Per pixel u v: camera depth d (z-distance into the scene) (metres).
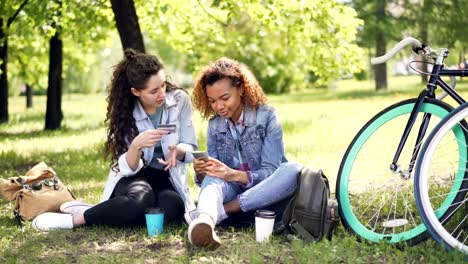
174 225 4.62
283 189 4.26
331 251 3.75
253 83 4.39
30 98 29.39
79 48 22.09
